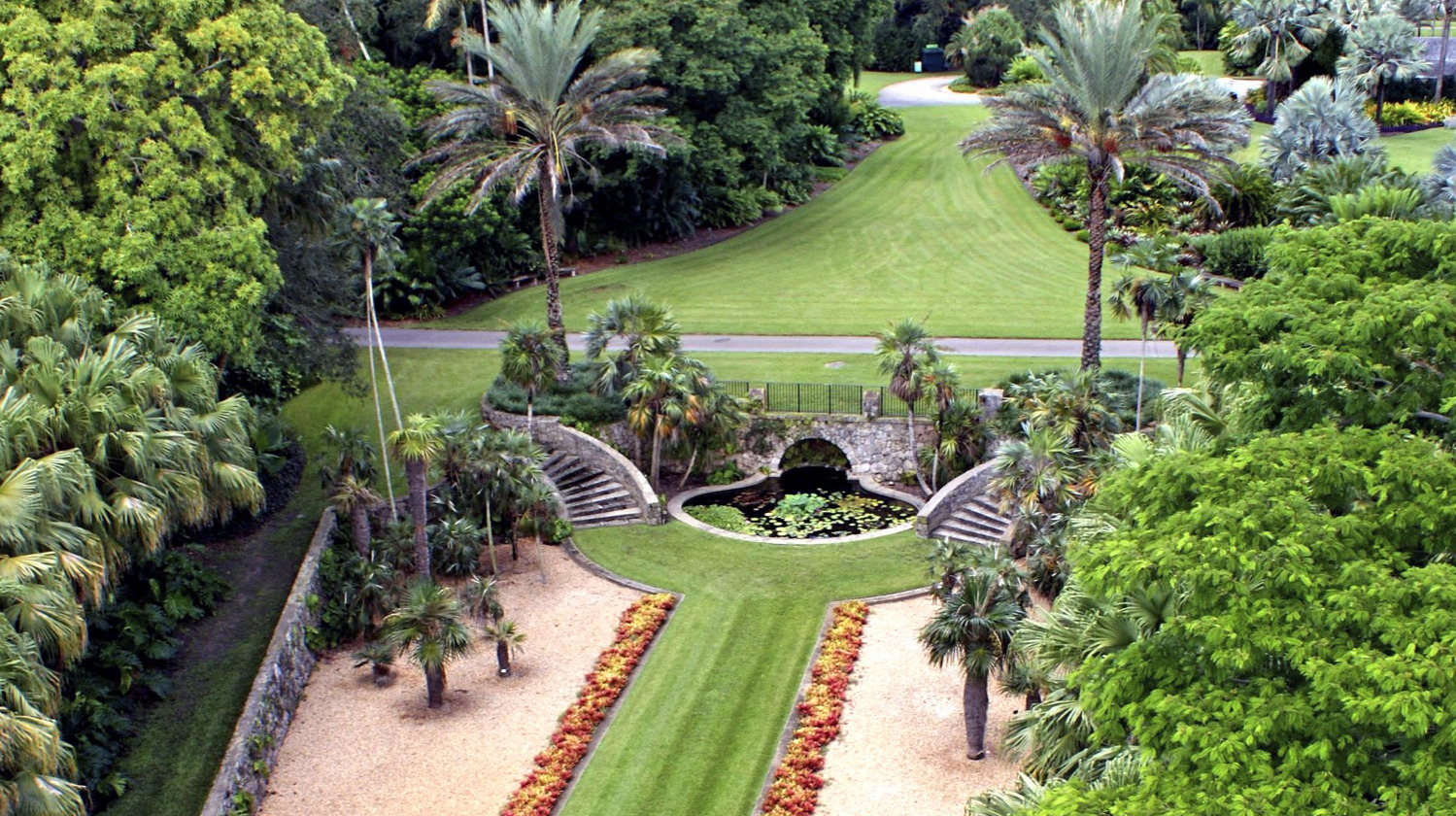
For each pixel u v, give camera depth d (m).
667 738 28.55
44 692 20.47
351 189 45.06
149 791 25.30
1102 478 21.42
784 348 51.16
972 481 40.06
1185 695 15.76
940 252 64.38
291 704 29.67
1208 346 21.14
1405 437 18.34
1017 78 88.56
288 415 46.00
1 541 21.62
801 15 70.38
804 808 25.41
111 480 25.14
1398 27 80.19
